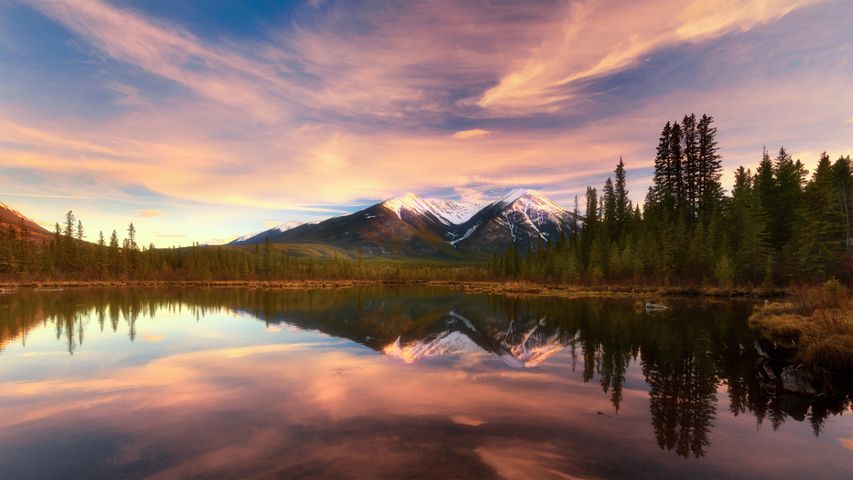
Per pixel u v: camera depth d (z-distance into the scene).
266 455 10.19
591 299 64.69
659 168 100.56
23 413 13.48
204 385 16.83
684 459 9.95
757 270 64.62
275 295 81.25
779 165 77.50
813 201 62.34
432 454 10.20
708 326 31.50
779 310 32.75
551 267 109.06
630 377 17.78
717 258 69.56
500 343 27.42
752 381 16.91
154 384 17.02
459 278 176.50
